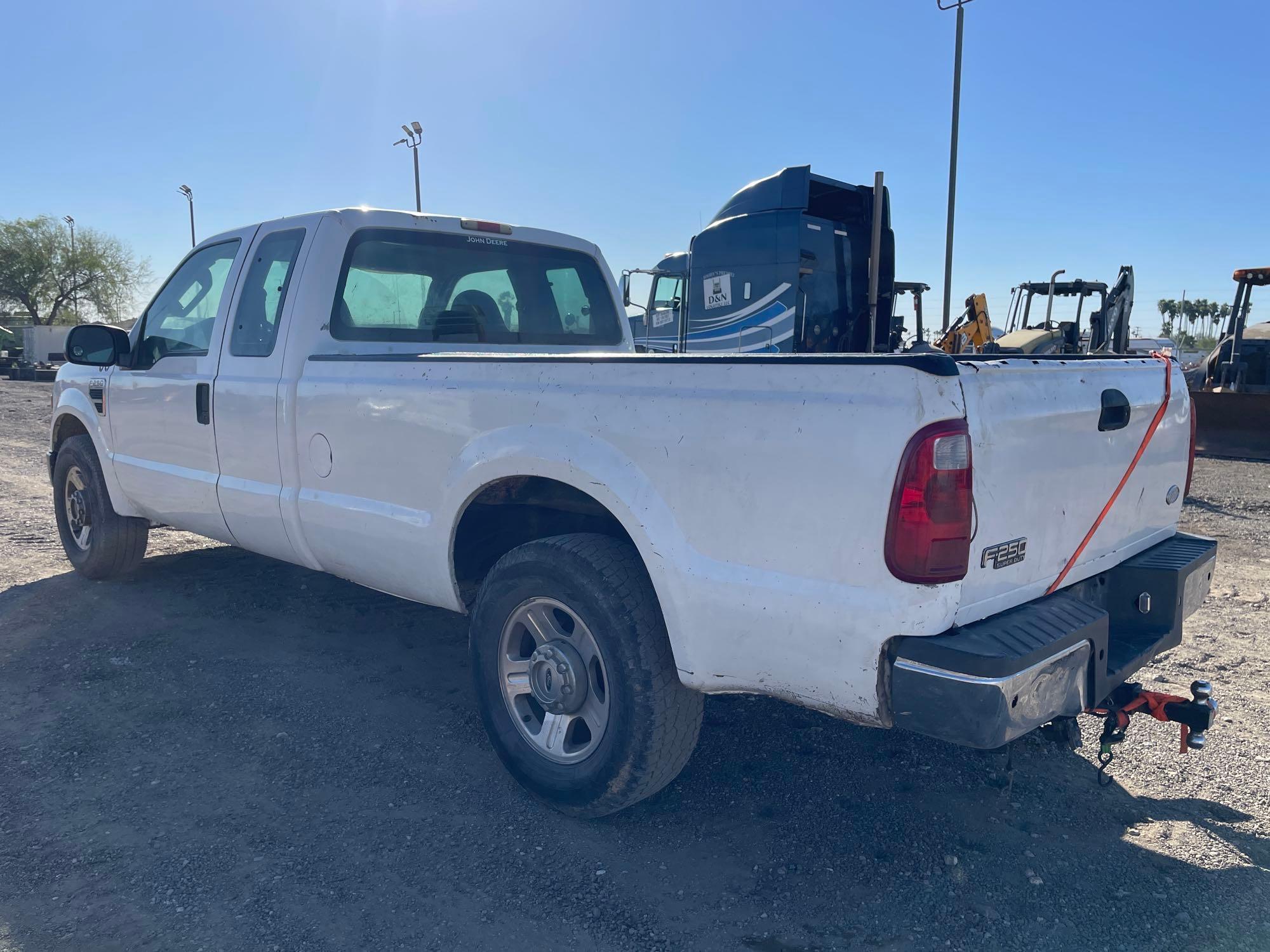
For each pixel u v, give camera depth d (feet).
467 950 7.91
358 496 12.23
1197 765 11.27
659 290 44.70
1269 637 16.11
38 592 17.83
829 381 7.93
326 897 8.61
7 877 8.83
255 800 10.34
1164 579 10.00
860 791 10.67
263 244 14.43
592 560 9.50
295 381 13.07
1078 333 53.93
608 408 9.36
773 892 8.75
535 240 16.11
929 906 8.52
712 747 11.76
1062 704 8.13
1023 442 8.21
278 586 18.35
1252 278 48.98
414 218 14.34
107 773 10.88
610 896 8.69
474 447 10.51
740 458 8.38
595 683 10.00
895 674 7.68
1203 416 46.19
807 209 34.45
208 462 14.78
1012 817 10.09
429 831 9.77
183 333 15.83
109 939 7.95
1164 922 8.28
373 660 14.55
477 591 11.64
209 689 13.32
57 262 199.31
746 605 8.38
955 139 67.10
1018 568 8.42
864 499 7.66
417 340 14.34
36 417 56.70
